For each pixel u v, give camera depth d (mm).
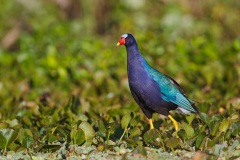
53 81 17406
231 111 11953
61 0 23125
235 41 18281
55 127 11148
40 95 15344
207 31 21781
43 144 10234
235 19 23203
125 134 10914
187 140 10367
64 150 10109
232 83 15141
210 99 13930
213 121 10797
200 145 10109
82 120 11508
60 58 18312
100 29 22984
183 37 20688
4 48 21984
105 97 14523
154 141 10328
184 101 11430
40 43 20141
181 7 22797
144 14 22719
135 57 11359
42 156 9953
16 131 10289
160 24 21781
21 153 10242
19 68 17922
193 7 23109
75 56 18641
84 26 22609
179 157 9781
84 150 10148
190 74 16766
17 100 14828
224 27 23031
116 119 12219
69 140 10648
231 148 10031
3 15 23359
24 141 10422
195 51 18203
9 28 23109
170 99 11367
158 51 18125
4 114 13156
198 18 23062
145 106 11508
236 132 10602
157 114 12352
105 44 20781
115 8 22969
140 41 18562
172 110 11688
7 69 18031
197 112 11438
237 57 17906
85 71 17172
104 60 18062
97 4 22969
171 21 21672
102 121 11555
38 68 17641
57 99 15180
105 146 10227
